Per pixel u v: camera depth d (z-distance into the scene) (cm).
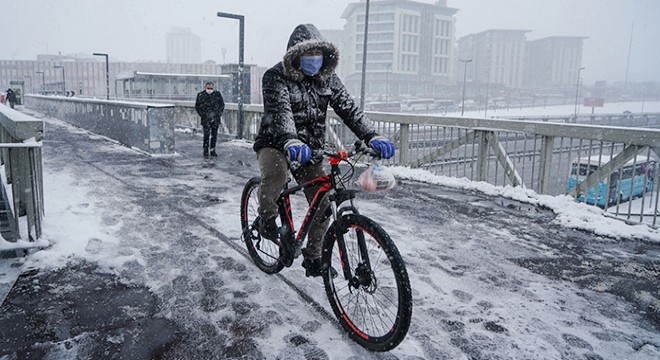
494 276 384
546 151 638
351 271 282
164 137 1070
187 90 3728
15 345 271
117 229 487
